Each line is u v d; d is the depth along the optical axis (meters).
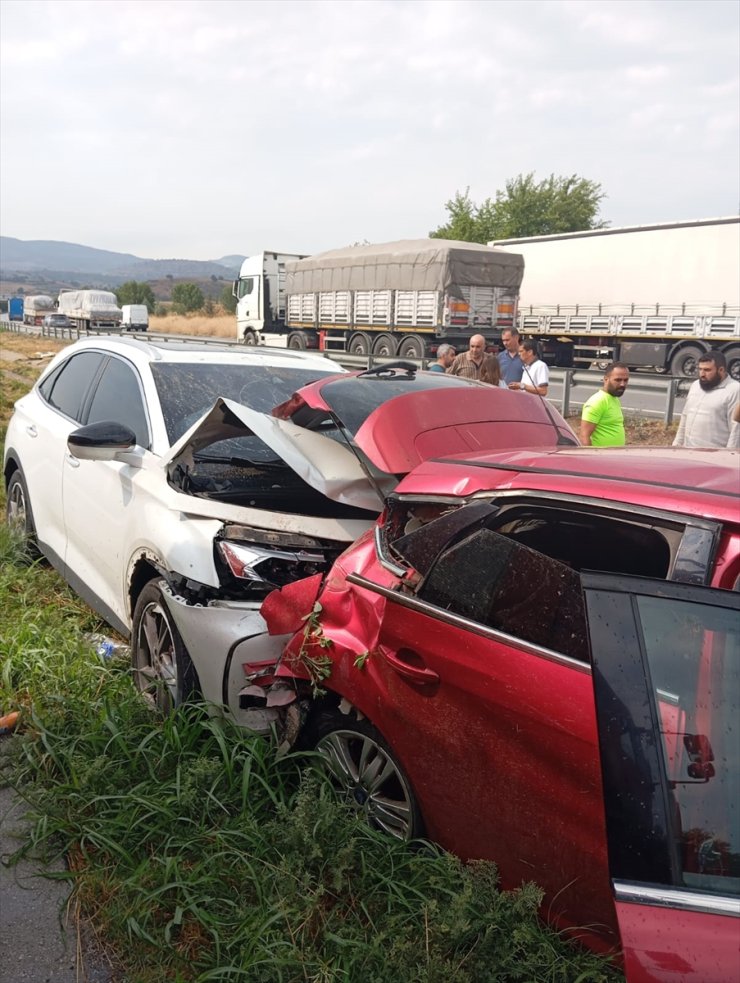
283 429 3.78
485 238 56.34
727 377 6.88
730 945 1.56
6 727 3.57
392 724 2.71
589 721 2.14
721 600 1.88
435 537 2.67
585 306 25.91
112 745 3.32
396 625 2.65
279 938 2.41
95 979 2.42
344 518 3.90
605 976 2.19
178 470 3.98
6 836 3.01
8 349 36.81
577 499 2.48
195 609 3.41
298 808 2.78
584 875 2.21
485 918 2.32
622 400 14.41
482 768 2.43
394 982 2.25
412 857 2.66
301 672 3.04
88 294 57.53
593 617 1.87
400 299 24.44
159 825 2.88
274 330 30.73
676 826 1.72
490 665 2.38
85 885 2.72
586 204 55.50
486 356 8.74
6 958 2.48
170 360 4.91
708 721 1.82
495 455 3.05
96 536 4.48
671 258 23.23
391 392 4.07
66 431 5.15
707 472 2.52
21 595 5.09
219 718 3.32
